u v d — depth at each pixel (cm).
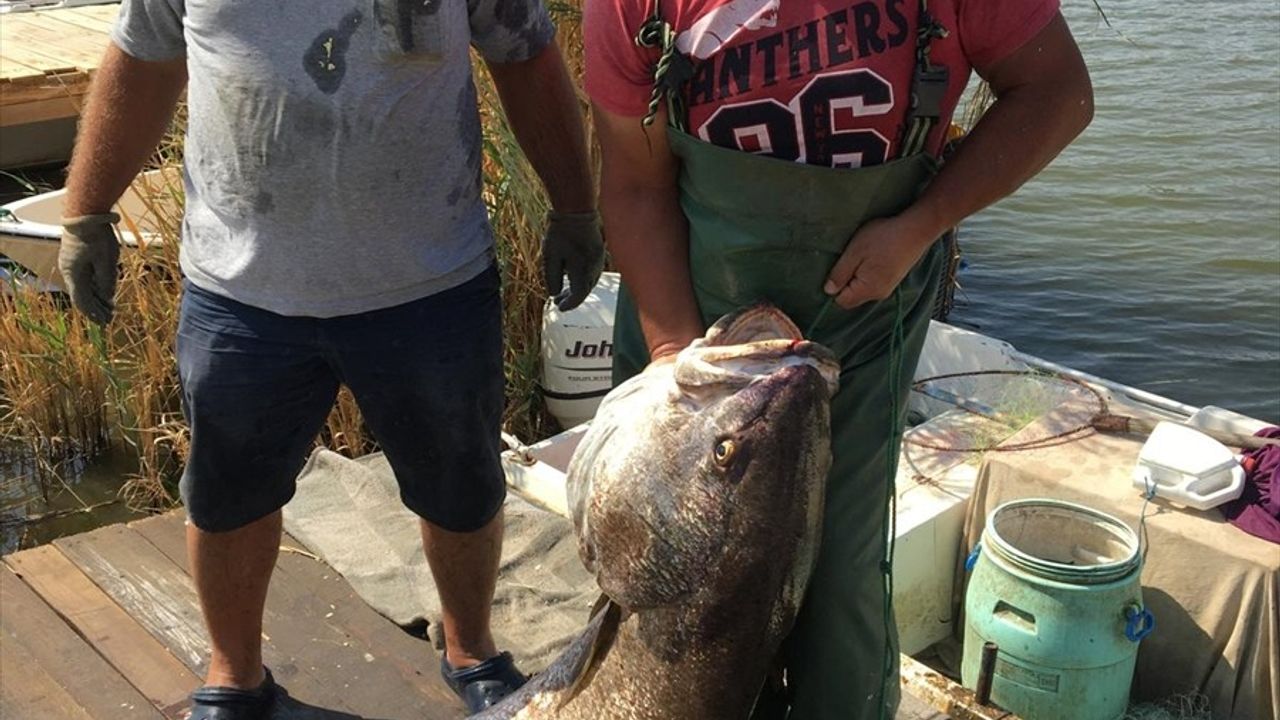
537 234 583
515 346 617
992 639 430
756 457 221
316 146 275
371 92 273
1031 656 420
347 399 571
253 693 337
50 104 1020
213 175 286
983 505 486
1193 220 1023
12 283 648
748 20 223
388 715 350
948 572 496
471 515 321
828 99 225
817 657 267
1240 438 483
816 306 245
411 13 270
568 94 311
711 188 235
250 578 322
